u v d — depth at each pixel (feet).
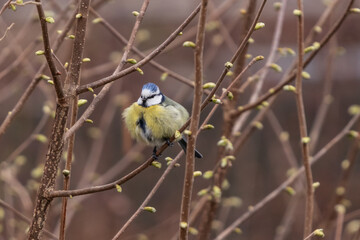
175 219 42.91
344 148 52.90
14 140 49.83
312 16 50.31
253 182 50.52
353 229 28.60
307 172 20.44
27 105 49.80
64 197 17.85
